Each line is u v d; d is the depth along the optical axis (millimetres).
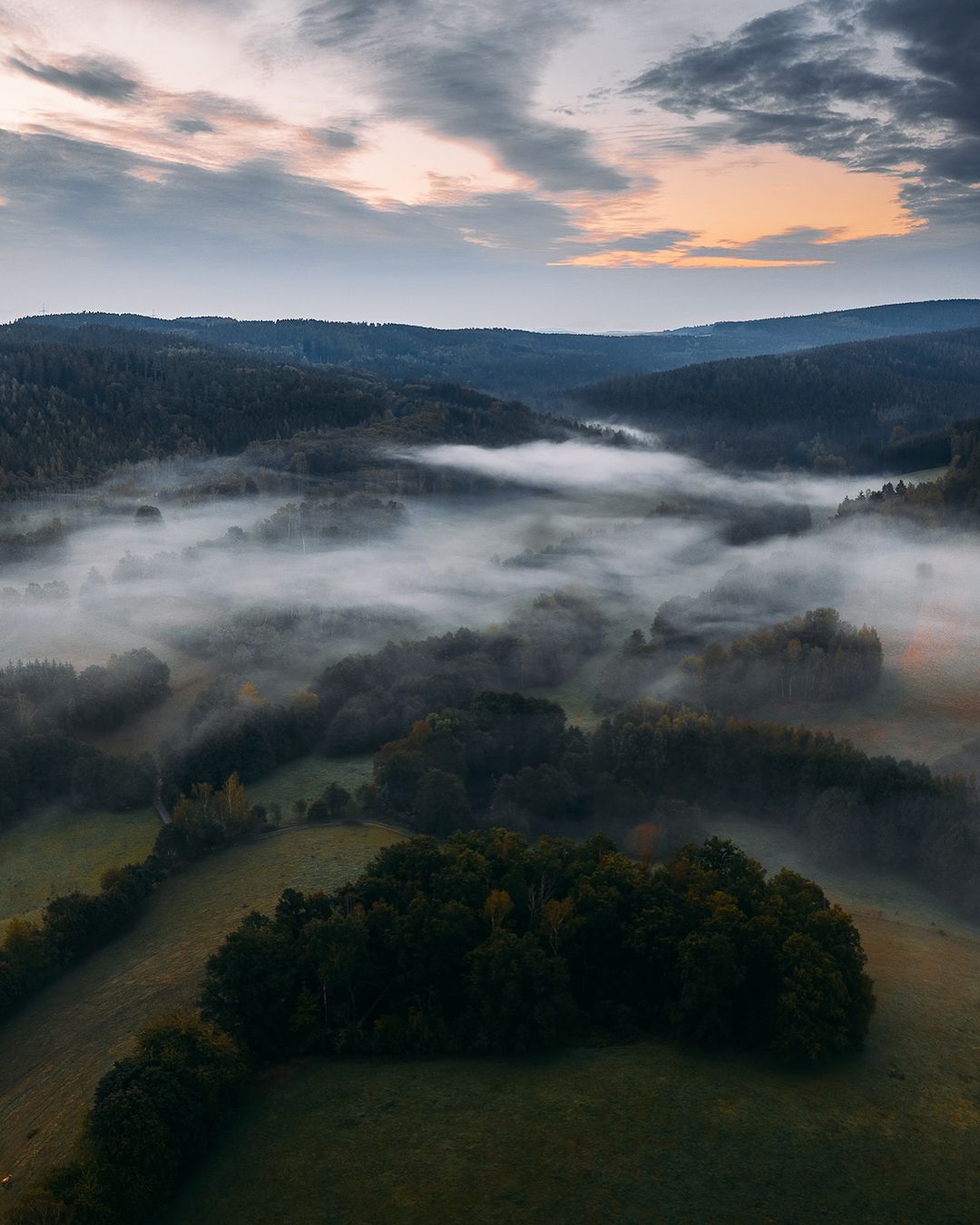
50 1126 71562
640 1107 66688
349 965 76750
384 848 99500
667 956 78625
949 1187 60031
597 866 90688
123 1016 86125
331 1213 59625
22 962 98062
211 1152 64938
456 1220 58406
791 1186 59938
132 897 112688
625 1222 57719
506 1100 68250
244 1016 74938
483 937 80625
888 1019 78250
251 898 109312
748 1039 73688
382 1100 68938
